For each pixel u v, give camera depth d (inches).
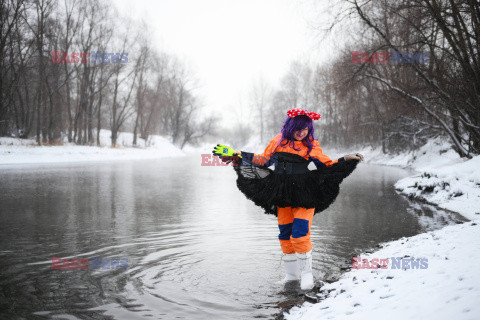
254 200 153.7
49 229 249.1
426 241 174.4
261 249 199.0
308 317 111.4
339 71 606.5
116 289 140.6
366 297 115.5
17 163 943.7
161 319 115.6
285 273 159.9
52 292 137.1
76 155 1169.4
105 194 433.7
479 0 461.1
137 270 163.2
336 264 172.1
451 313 89.7
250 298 132.6
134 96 1838.1
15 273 158.6
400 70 598.9
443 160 864.3
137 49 1567.4
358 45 611.5
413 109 594.9
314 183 145.4
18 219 283.6
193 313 120.2
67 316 117.1
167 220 283.6
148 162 1222.9
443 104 561.0
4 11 1155.3
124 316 117.5
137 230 246.8
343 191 494.6
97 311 121.1
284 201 144.4
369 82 753.6
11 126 1487.5
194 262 175.3
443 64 521.0
